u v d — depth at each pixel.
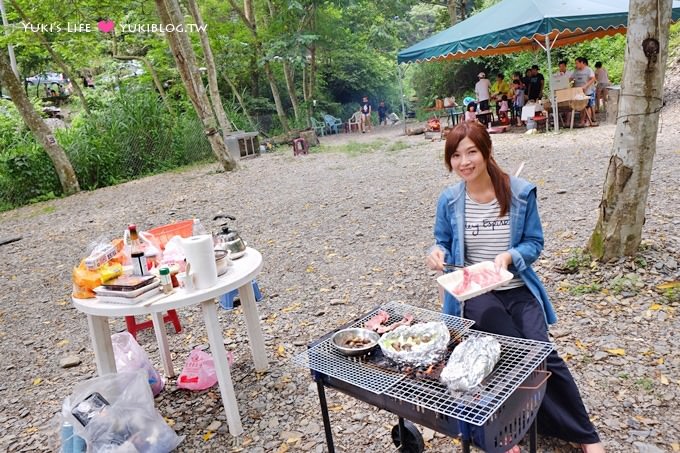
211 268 2.71
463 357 1.88
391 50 27.41
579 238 4.83
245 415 3.02
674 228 4.59
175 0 11.15
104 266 2.82
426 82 24.92
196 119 15.69
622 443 2.38
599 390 2.77
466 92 22.83
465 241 2.56
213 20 18.31
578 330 3.37
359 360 2.16
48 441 2.99
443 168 9.53
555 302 3.77
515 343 2.13
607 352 3.09
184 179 12.42
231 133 15.17
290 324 4.16
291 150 16.19
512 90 14.70
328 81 24.97
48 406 3.41
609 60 18.28
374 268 5.09
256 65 20.00
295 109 20.34
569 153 9.03
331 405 3.00
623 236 4.02
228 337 4.07
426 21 33.84
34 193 12.66
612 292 3.74
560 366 2.27
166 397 3.32
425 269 4.86
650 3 3.49
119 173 13.99
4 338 4.67
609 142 9.53
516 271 2.39
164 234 3.30
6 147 14.05
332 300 4.48
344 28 21.94
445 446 2.56
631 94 3.75
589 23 11.02
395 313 2.54
